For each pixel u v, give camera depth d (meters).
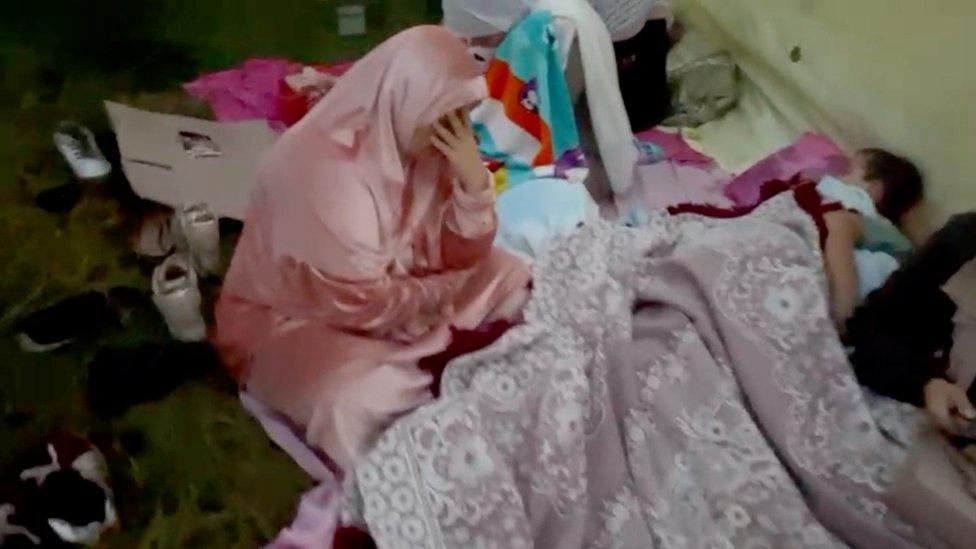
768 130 2.12
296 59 2.53
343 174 1.50
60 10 2.69
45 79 2.43
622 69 2.09
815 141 1.95
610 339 1.51
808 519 1.34
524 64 1.89
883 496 1.38
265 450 1.61
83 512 1.47
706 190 1.99
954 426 1.35
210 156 2.15
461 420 1.40
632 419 1.46
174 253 1.95
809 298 1.52
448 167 1.57
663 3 2.16
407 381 1.53
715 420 1.46
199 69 2.48
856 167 1.78
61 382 1.71
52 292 1.88
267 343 1.61
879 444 1.43
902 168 1.75
